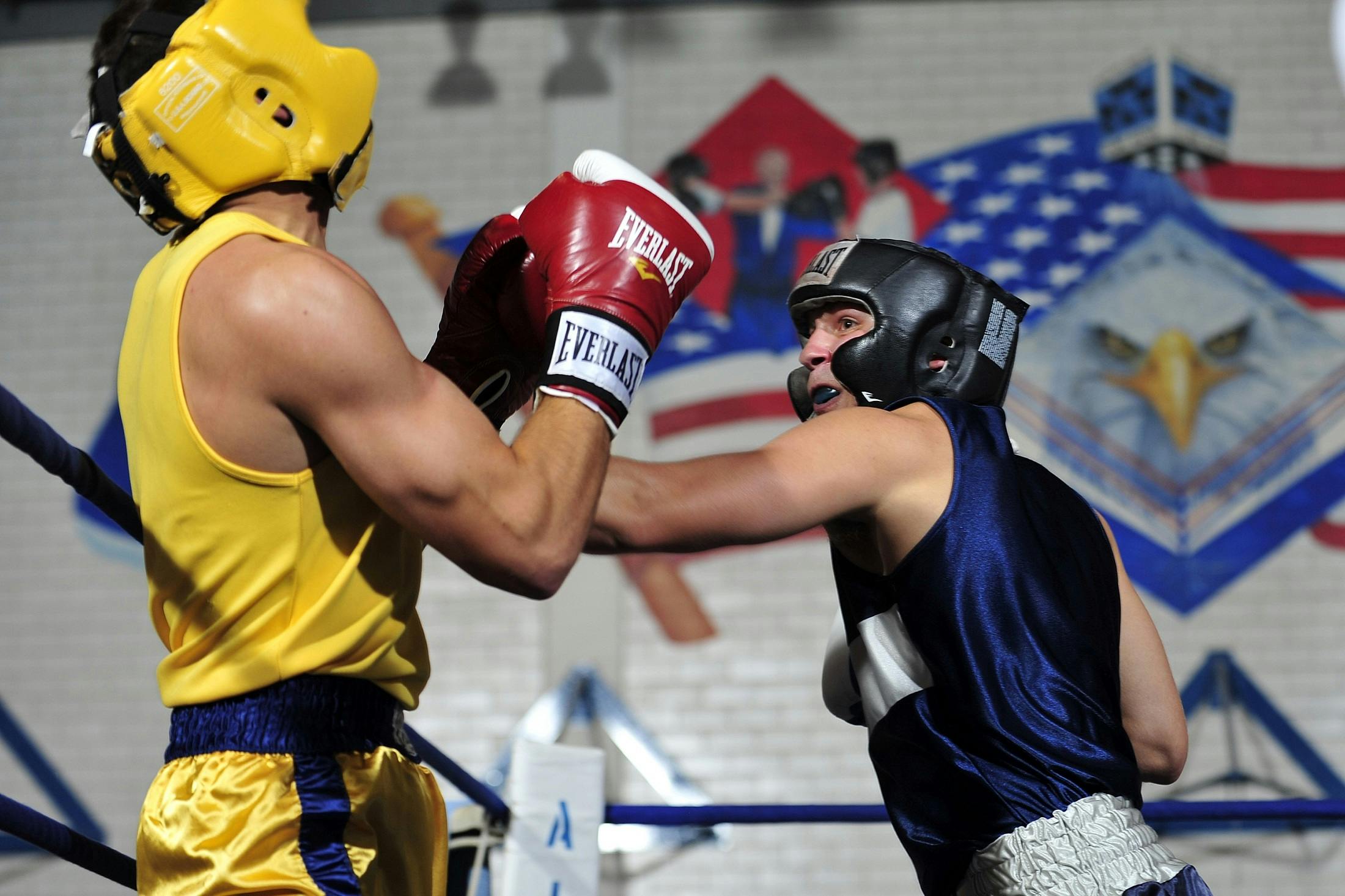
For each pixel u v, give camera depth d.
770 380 5.61
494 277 1.23
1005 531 1.18
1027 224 5.65
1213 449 5.40
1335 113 5.63
